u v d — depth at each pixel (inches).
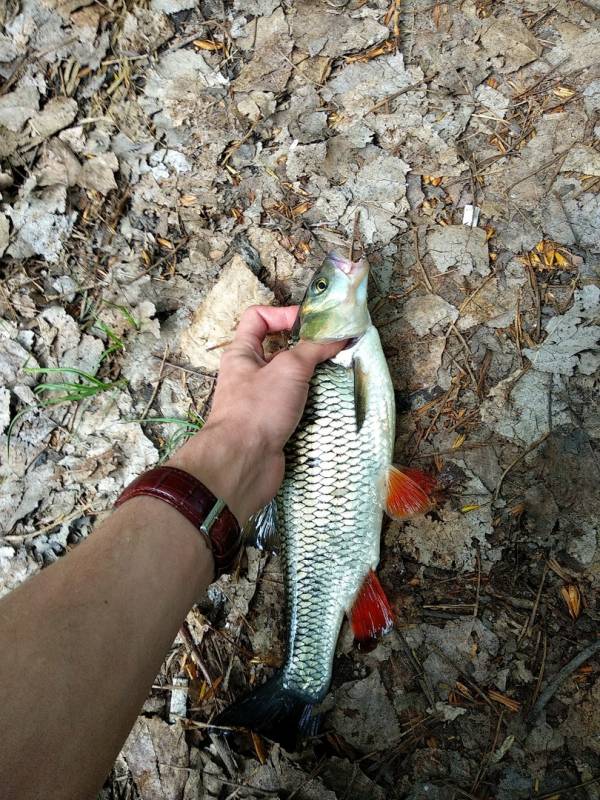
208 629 20.2
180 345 21.7
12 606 9.8
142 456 21.2
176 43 22.6
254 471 14.8
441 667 19.4
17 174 22.0
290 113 22.2
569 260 20.6
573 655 19.0
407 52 22.0
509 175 21.2
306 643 18.1
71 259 22.1
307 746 19.3
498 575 19.7
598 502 19.3
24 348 21.5
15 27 22.2
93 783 9.4
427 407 20.6
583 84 21.2
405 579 20.1
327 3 22.2
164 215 22.3
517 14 21.7
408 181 21.5
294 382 16.2
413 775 18.8
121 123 22.4
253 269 21.4
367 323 17.9
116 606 10.3
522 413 20.1
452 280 20.9
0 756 8.4
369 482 18.1
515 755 18.6
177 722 19.4
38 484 21.1
